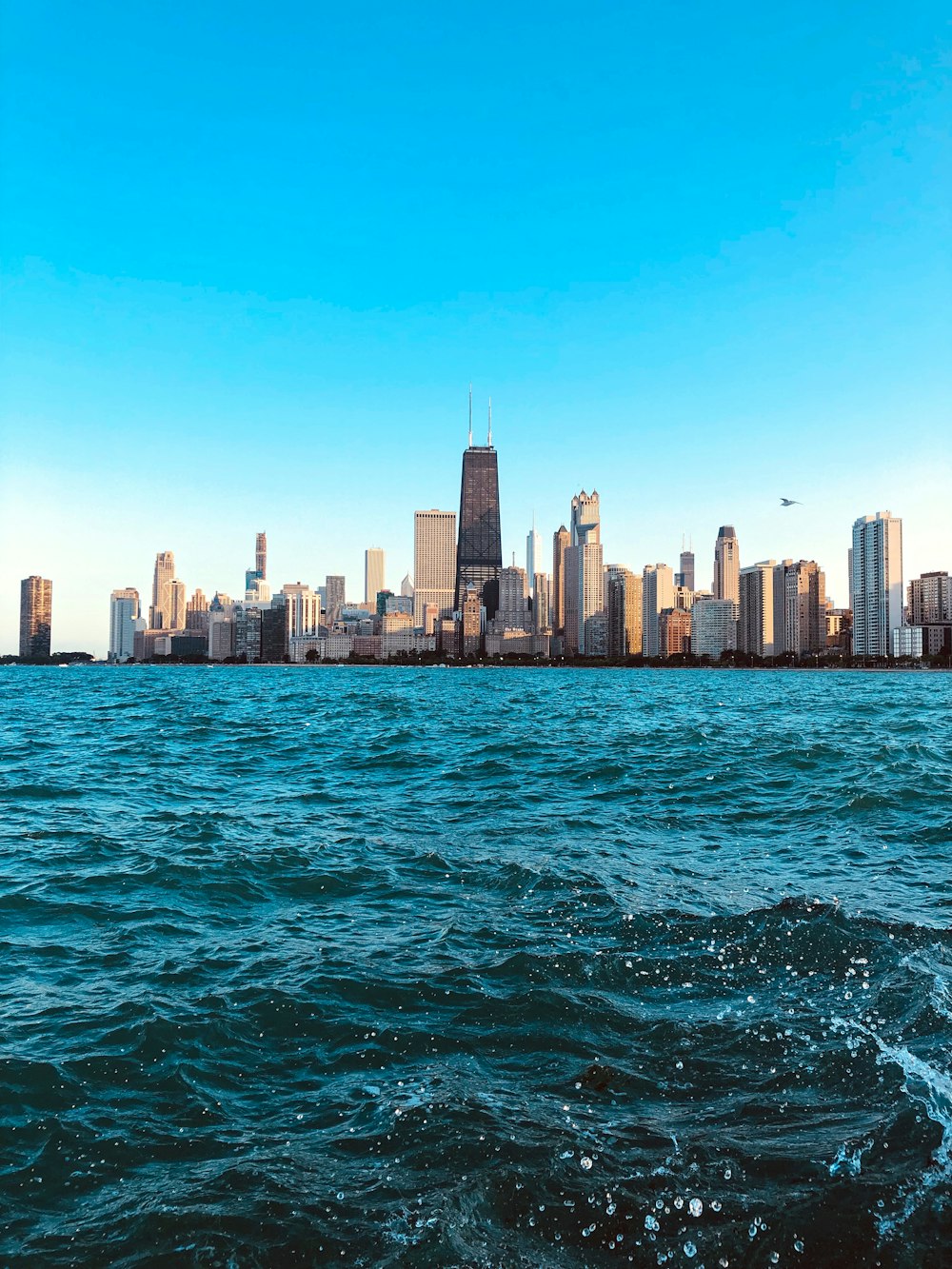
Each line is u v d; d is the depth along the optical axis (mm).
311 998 11414
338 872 17625
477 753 37219
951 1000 10742
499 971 12188
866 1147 7844
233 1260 6707
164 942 13727
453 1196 7355
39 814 24047
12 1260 6738
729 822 22406
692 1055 9688
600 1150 7926
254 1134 8383
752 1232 6887
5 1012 11008
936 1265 6504
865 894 15578
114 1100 9000
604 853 19000
